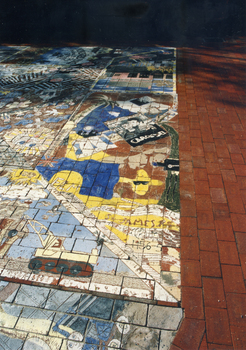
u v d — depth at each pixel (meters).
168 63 8.93
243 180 4.53
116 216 4.03
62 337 2.86
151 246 3.62
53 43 11.45
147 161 4.95
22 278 3.36
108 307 3.06
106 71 8.58
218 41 10.72
